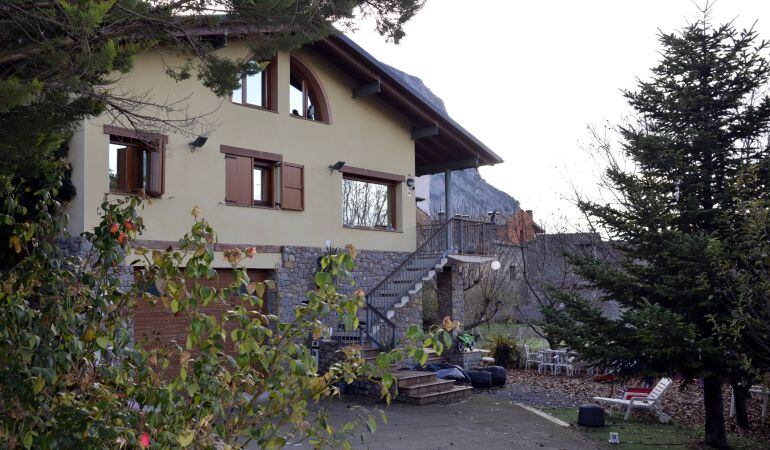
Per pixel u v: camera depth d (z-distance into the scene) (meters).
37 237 4.75
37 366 3.79
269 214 15.26
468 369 17.89
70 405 3.71
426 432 10.96
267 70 15.80
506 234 26.53
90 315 4.24
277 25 7.46
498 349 20.80
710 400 10.94
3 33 5.67
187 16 7.01
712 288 10.05
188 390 3.95
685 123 11.18
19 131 5.91
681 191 10.92
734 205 9.52
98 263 4.41
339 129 17.00
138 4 6.18
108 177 12.35
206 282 13.72
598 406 12.30
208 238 4.37
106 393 3.75
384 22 8.72
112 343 4.10
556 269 24.31
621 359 10.62
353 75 17.23
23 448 3.81
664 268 10.81
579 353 11.20
